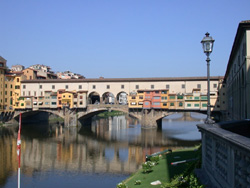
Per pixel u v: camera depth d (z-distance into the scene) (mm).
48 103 93312
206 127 14633
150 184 24188
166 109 82812
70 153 50688
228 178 11094
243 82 34469
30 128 88125
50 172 37812
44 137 70062
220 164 12469
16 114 96688
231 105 56219
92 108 90812
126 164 41969
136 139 66000
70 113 90938
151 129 82625
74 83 94062
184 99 79938
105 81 90938
